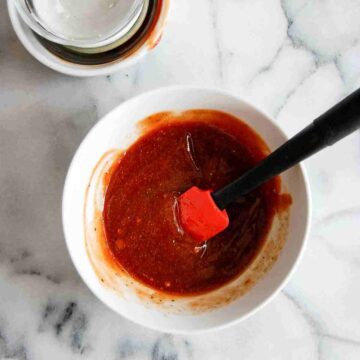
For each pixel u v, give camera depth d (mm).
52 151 502
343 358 495
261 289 457
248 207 484
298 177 450
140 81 506
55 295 494
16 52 503
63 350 491
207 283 477
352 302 499
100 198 484
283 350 496
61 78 505
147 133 486
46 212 498
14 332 491
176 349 494
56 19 483
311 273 500
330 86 509
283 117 506
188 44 508
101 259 476
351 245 501
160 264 480
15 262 495
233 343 495
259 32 510
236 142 489
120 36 483
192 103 465
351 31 509
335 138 360
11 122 502
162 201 483
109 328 494
